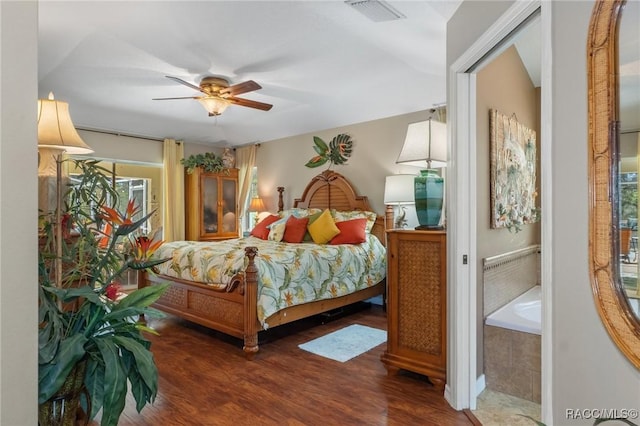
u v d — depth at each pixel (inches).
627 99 41.2
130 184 222.7
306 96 173.0
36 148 36.4
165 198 230.4
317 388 97.4
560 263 50.4
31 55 35.9
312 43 117.5
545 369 53.3
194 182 233.9
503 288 112.1
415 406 88.4
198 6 95.2
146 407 87.1
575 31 47.9
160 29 107.1
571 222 48.6
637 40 40.3
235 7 95.7
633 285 40.6
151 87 155.8
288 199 236.8
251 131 233.1
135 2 92.5
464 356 87.6
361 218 177.8
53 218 54.7
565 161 49.5
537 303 115.3
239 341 134.3
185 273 144.2
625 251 41.4
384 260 176.7
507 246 115.7
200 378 103.0
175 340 135.0
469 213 88.9
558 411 50.9
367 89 163.2
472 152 89.4
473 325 88.7
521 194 124.1
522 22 64.3
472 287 89.0
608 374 43.5
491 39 71.9
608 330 42.9
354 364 113.4
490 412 87.0
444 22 98.3
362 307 183.9
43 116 62.2
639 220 40.4
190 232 236.8
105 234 55.4
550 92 51.8
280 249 147.4
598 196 43.9
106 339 48.8
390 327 106.7
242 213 253.9
